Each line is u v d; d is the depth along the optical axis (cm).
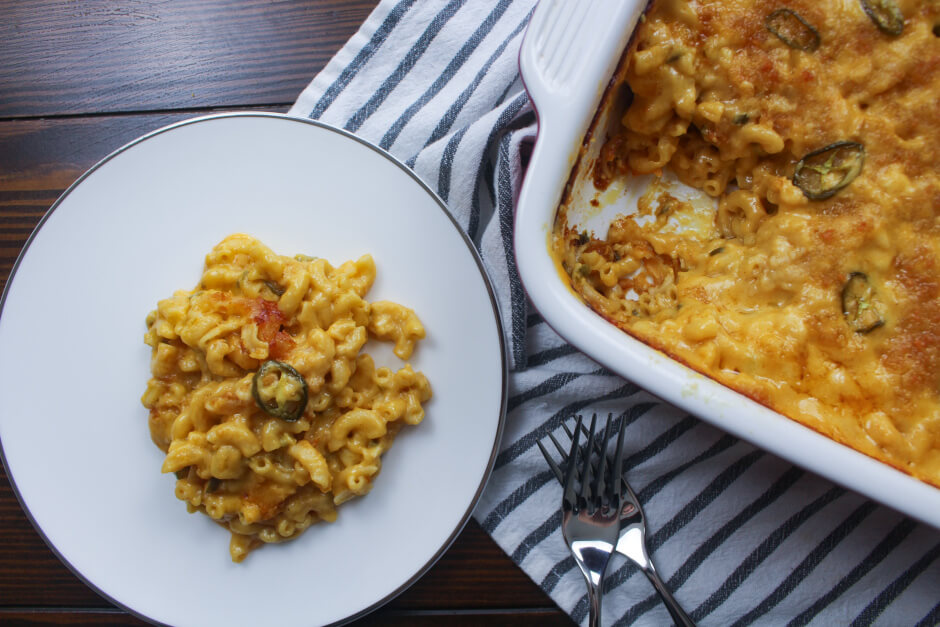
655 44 46
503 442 55
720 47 46
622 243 51
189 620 54
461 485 53
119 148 55
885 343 45
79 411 54
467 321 53
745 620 54
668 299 49
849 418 45
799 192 46
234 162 54
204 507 52
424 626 56
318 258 54
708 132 47
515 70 55
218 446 50
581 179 49
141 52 57
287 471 51
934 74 44
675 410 54
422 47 56
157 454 54
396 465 53
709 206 50
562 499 54
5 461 54
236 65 57
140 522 54
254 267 52
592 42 45
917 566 54
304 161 54
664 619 54
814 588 54
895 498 43
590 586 52
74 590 57
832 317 45
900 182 44
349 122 56
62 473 54
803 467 43
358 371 53
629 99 49
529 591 56
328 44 57
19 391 54
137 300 54
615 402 54
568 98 45
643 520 53
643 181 51
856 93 45
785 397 45
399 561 53
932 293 44
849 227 45
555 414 55
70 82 57
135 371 54
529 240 45
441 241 53
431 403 53
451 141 54
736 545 54
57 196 57
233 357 51
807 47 45
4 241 57
